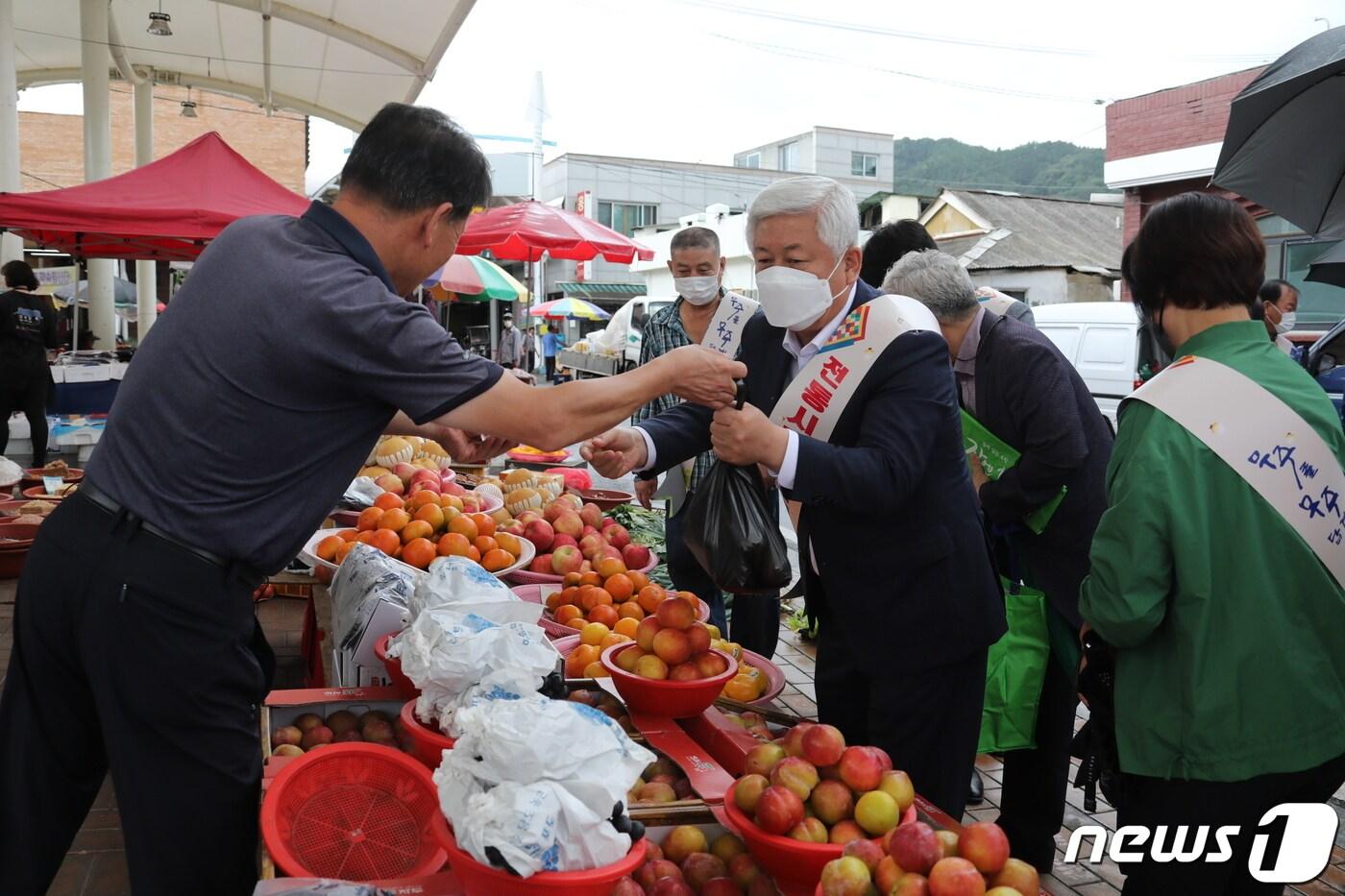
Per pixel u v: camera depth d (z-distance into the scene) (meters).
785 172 45.66
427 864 1.91
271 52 12.84
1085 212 29.45
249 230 1.95
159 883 1.98
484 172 2.06
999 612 2.43
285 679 4.52
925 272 3.13
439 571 2.32
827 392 2.27
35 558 1.97
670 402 4.98
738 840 1.93
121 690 1.90
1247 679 1.96
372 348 1.84
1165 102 17.03
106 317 12.62
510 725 1.51
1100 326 12.25
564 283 40.66
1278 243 15.57
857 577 2.40
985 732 3.13
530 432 1.95
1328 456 1.97
